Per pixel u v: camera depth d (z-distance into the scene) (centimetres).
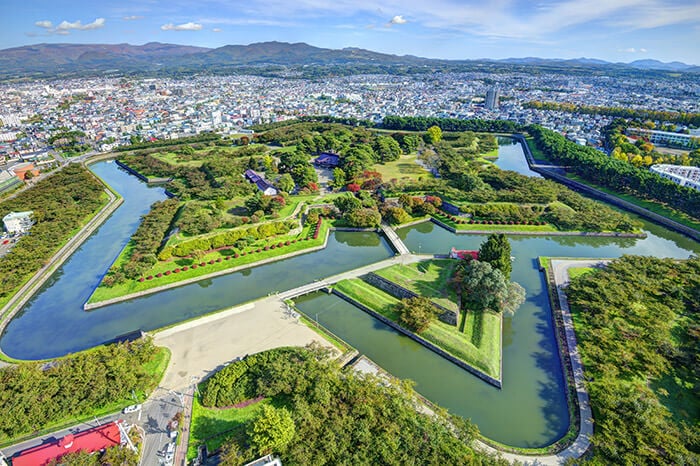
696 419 7444
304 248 15212
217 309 11756
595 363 8862
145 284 12550
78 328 11044
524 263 14488
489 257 11581
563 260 14162
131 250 14712
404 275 12338
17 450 6900
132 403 7875
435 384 8850
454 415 7462
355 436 6800
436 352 9756
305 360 8619
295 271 13900
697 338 9400
